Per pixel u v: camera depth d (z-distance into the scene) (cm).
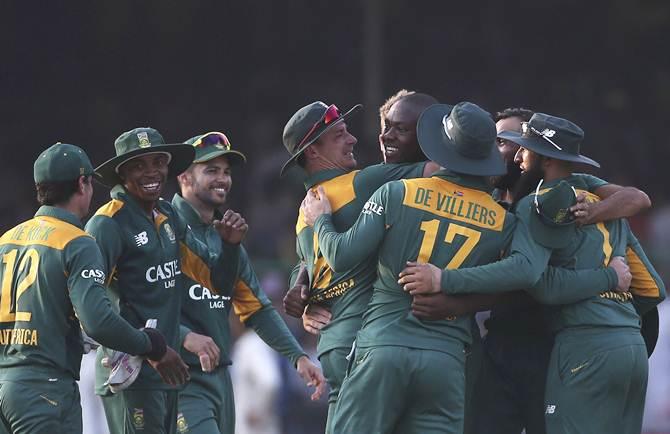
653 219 6762
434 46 7750
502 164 2373
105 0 7481
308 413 4522
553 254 2459
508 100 7731
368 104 7362
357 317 2434
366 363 2311
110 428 2572
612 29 8062
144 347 2359
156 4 7569
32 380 2350
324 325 2484
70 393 2378
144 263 2484
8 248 2408
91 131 7419
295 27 7719
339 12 7738
